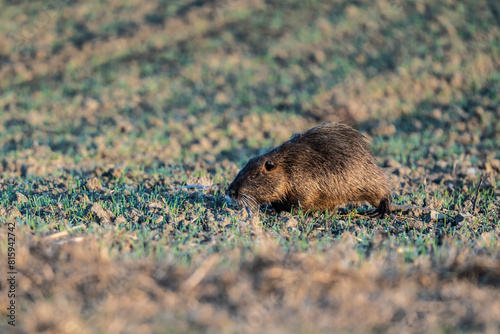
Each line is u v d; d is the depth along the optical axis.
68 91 39.41
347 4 50.94
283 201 16.70
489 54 37.94
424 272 10.98
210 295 10.02
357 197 16.30
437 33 42.34
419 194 18.95
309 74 39.16
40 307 9.35
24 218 14.88
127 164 24.75
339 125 16.61
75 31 50.19
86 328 9.06
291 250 12.63
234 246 12.88
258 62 42.16
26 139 30.52
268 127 31.25
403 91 34.53
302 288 10.04
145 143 28.61
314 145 16.34
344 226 15.62
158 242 13.26
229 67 41.53
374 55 40.53
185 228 14.93
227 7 52.50
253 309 9.51
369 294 10.08
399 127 30.66
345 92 34.88
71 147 28.36
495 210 17.77
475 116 29.72
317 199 16.33
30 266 10.89
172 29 48.72
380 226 15.75
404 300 9.81
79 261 10.91
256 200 16.42
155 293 10.05
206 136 30.64
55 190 18.58
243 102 35.88
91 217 15.49
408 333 9.02
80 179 20.69
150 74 41.25
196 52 44.34
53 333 8.95
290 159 16.28
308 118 32.28
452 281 10.89
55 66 43.44
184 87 38.94
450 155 25.25
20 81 41.56
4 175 22.00
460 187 20.48
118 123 32.03
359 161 16.03
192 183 19.83
